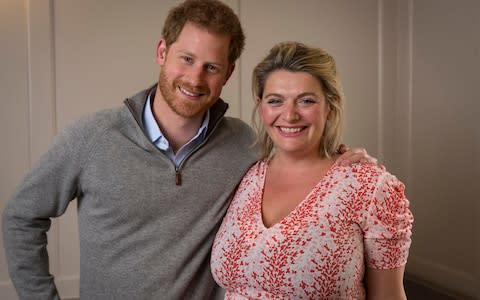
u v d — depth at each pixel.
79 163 1.61
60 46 3.52
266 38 3.91
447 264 3.72
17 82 3.47
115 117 1.66
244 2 3.85
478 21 3.39
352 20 4.10
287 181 1.59
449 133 3.68
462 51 3.53
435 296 3.58
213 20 1.58
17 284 1.68
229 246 1.52
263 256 1.44
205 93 1.62
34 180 1.62
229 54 1.65
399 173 4.20
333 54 4.07
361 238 1.46
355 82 4.14
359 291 1.47
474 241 3.46
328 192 1.48
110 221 1.61
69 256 3.63
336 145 1.60
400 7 4.12
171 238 1.61
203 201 1.65
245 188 1.65
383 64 4.17
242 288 1.51
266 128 1.62
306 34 4.00
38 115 3.51
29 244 1.66
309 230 1.43
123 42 3.62
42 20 3.47
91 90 3.59
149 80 3.68
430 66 3.85
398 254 1.44
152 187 1.61
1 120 3.46
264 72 1.58
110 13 3.59
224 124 1.78
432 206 3.86
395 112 4.22
